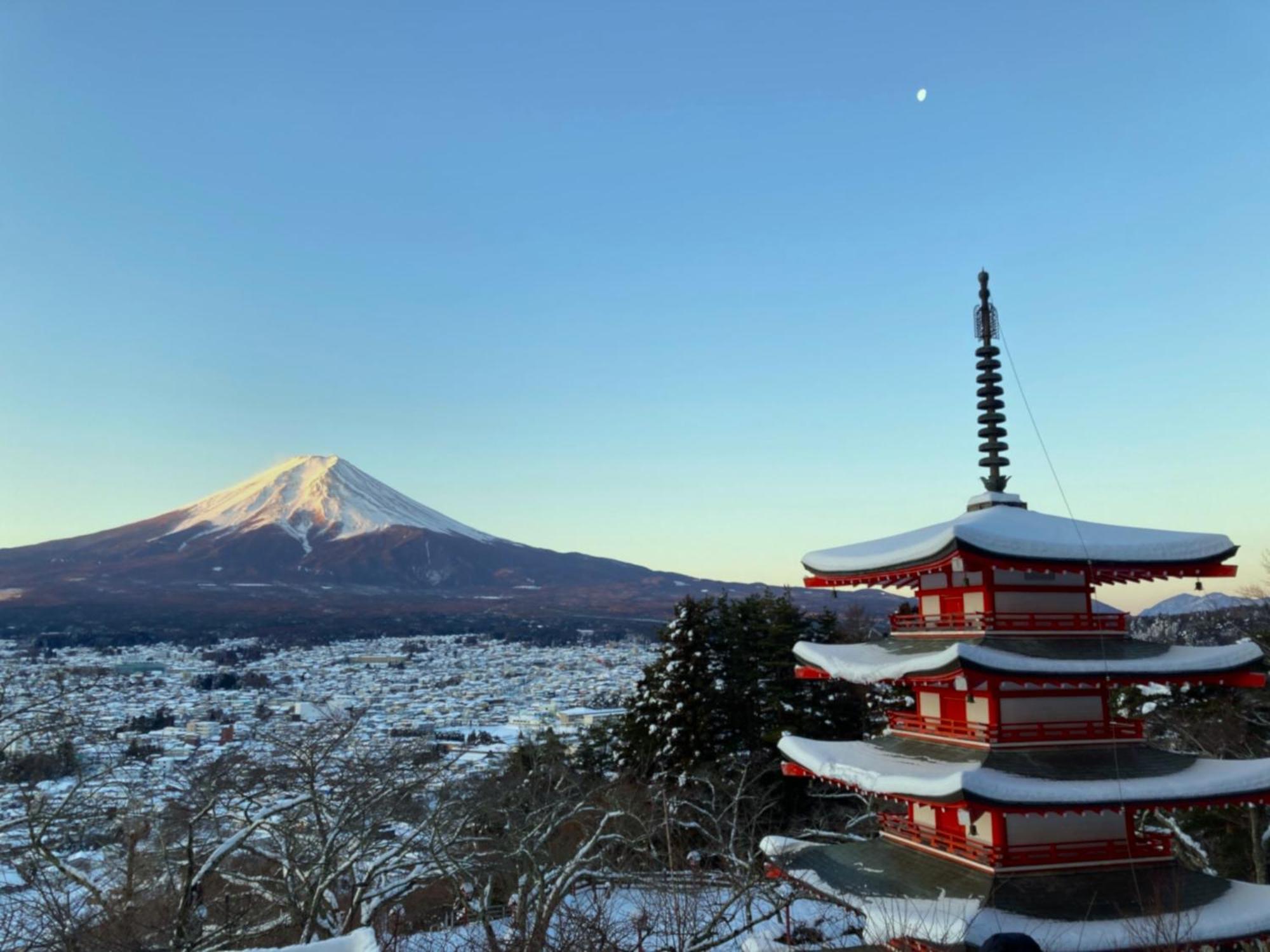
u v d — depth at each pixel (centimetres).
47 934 2209
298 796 2698
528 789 3067
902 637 2283
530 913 2531
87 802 2483
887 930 1803
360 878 2778
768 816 4391
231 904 2608
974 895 1852
